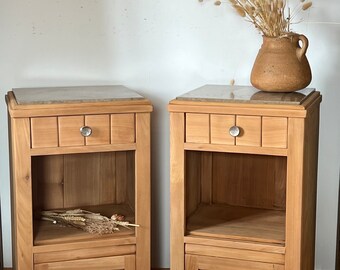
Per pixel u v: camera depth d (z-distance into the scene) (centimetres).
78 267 140
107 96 139
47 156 155
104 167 159
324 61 156
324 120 158
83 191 159
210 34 160
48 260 138
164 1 159
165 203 167
